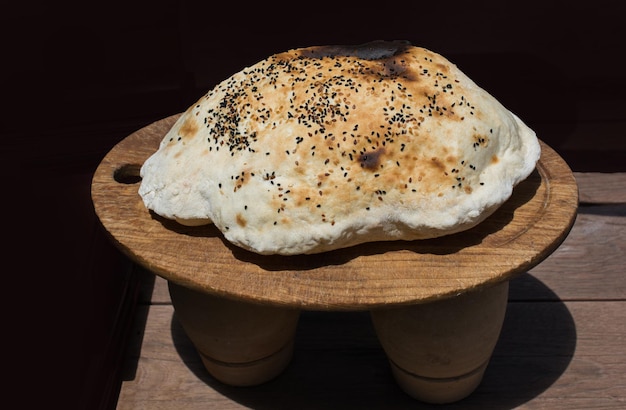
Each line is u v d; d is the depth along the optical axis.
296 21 0.85
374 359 0.72
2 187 0.57
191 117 0.62
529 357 0.71
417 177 0.56
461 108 0.58
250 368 0.68
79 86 0.69
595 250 0.82
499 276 0.54
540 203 0.61
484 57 0.91
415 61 0.61
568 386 0.68
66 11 0.67
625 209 0.87
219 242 0.58
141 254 0.57
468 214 0.56
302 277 0.55
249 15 0.82
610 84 0.94
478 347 0.62
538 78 0.93
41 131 0.64
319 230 0.55
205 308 0.64
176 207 0.59
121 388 0.70
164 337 0.75
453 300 0.60
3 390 0.54
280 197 0.55
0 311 0.55
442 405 0.67
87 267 0.69
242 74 0.63
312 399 0.68
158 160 0.61
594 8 0.88
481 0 0.87
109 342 0.71
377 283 0.54
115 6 0.72
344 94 0.57
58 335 0.63
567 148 1.00
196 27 0.81
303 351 0.73
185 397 0.69
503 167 0.58
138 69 0.77
